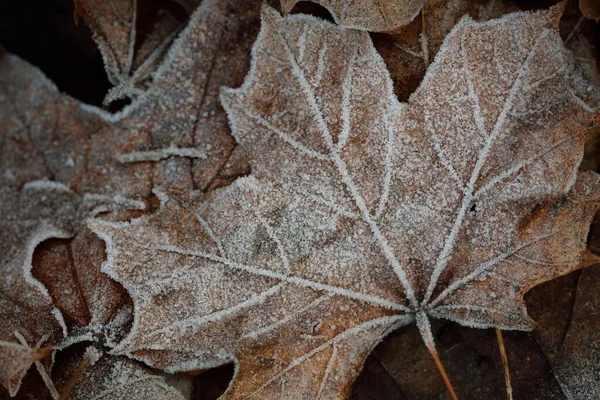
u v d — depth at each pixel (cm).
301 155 41
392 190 41
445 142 41
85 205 41
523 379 43
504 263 42
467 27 41
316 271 41
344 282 41
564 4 41
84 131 41
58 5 42
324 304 41
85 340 42
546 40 41
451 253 42
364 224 41
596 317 43
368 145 41
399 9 41
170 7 42
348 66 41
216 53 41
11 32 42
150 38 42
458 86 41
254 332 41
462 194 41
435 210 41
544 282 43
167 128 41
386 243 41
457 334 43
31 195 41
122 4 41
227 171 41
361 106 41
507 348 43
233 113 41
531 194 41
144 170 41
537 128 41
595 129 41
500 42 41
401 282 42
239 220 41
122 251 41
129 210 41
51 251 41
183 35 41
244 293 41
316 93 41
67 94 41
